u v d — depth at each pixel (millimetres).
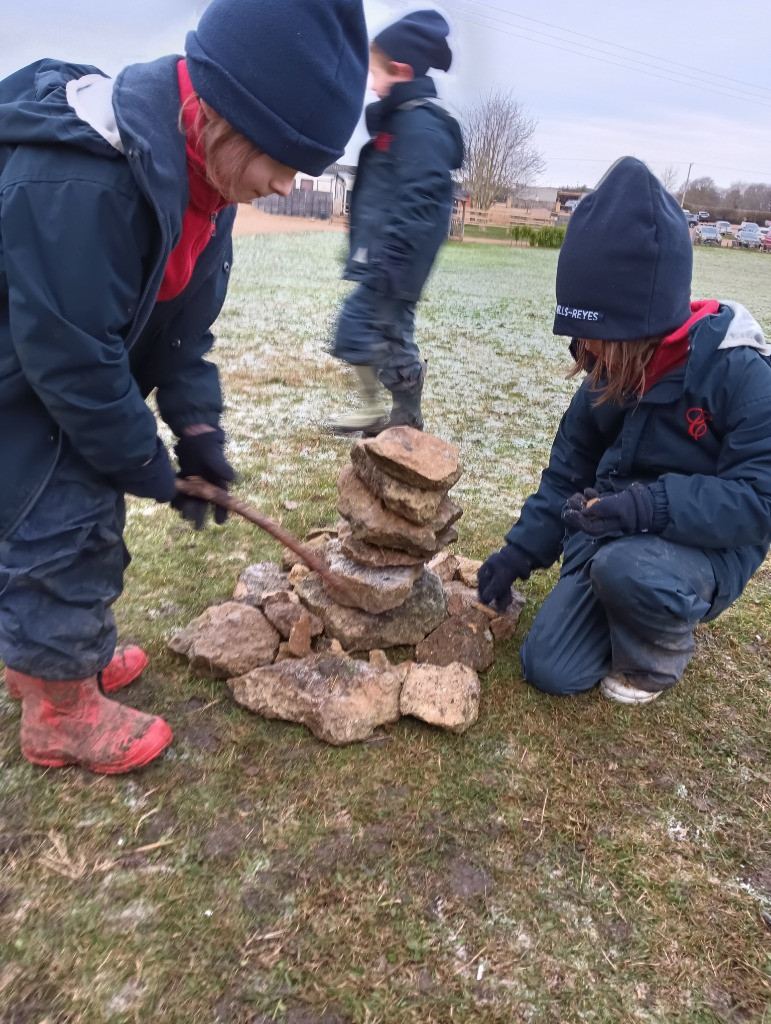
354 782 1721
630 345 1848
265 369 4789
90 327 1336
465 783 1743
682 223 1808
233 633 2049
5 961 1309
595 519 1887
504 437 3990
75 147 1280
